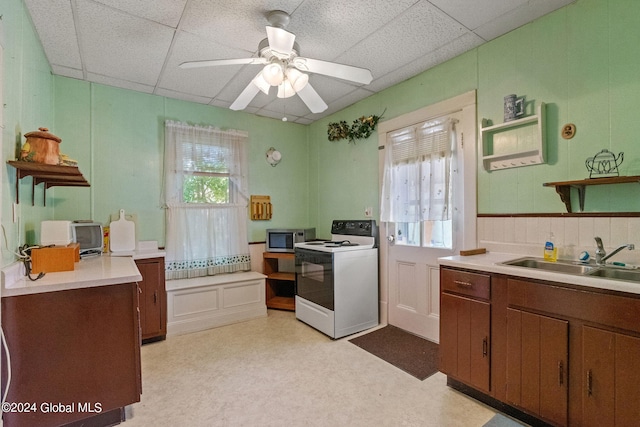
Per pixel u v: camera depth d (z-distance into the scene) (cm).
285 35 163
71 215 283
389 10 192
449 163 251
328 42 228
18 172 167
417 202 277
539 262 188
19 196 172
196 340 279
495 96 224
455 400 185
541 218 199
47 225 194
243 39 223
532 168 205
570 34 187
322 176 409
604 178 162
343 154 371
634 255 163
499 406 175
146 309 271
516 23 206
